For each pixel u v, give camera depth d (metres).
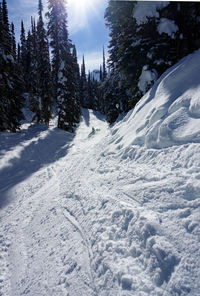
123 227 3.11
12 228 4.82
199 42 7.19
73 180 6.73
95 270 2.69
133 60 9.16
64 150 14.36
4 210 6.14
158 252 2.31
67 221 4.27
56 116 33.41
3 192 7.71
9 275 3.23
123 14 9.44
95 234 3.32
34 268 3.22
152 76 8.10
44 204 5.76
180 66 6.21
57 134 19.47
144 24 8.16
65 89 22.16
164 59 7.84
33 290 2.78
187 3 6.88
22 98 20.64
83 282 2.60
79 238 3.51
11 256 3.72
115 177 4.91
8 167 10.50
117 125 9.42
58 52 22.03
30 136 18.05
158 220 2.74
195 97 4.43
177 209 2.77
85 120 37.81
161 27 7.59
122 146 6.51
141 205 3.32
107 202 3.99
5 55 17.81
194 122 4.06
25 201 6.50
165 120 4.72
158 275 2.15
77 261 2.99
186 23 7.16
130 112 8.82
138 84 8.80
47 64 23.31
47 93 23.81
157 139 4.75
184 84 5.31
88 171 6.76
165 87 6.12
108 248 2.86
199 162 3.23
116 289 2.25
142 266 2.37
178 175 3.32
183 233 2.39
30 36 38.03
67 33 22.75
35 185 7.96
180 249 2.25
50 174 9.04
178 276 2.02
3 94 17.22
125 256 2.62
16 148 13.60
